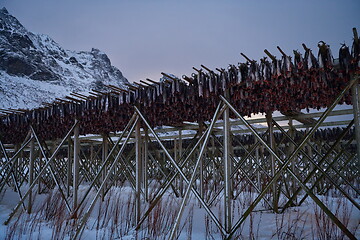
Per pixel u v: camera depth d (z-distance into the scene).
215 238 4.90
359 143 4.54
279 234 4.87
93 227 5.82
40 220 6.32
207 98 6.08
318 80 4.91
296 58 4.68
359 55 4.30
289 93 5.72
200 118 7.54
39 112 7.62
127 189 10.31
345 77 4.88
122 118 7.23
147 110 6.66
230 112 6.92
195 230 5.39
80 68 124.69
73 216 6.16
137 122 6.04
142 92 6.07
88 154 16.66
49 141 13.21
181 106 6.45
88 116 7.04
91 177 14.33
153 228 5.06
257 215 6.38
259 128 10.68
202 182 7.74
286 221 5.71
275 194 6.58
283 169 4.62
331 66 4.42
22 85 80.38
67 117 7.22
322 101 6.27
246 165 14.34
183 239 4.89
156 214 5.36
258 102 6.46
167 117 7.54
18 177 14.15
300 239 4.64
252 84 5.15
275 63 4.79
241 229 5.27
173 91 5.69
